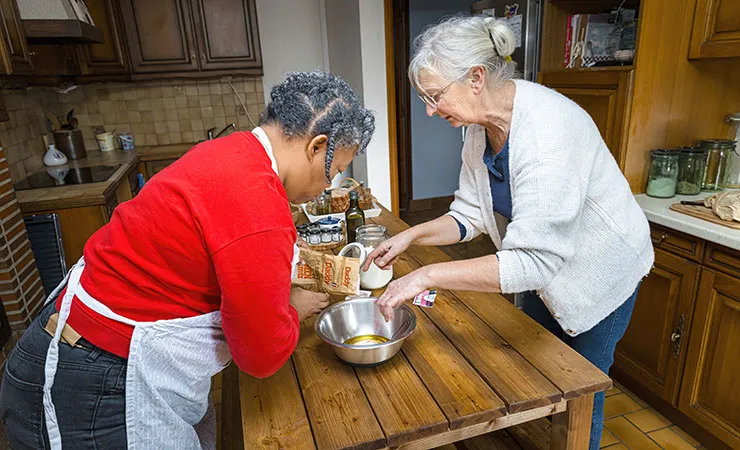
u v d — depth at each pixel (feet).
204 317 2.93
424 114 15.89
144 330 2.79
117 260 2.74
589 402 3.36
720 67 6.65
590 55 7.82
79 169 10.01
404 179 16.37
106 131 13.14
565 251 3.42
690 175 6.74
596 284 4.14
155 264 2.70
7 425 3.10
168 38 11.87
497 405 3.01
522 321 4.04
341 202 7.15
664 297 6.21
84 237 7.93
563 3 8.09
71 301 2.86
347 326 4.04
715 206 5.66
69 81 11.41
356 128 2.89
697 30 6.19
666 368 6.31
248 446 2.79
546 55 8.26
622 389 7.28
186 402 3.15
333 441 2.79
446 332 3.90
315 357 3.66
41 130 10.92
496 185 4.33
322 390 3.26
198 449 3.36
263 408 3.11
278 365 2.84
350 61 11.79
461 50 3.46
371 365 3.44
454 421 2.91
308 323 4.19
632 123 6.56
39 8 8.07
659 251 6.18
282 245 2.56
